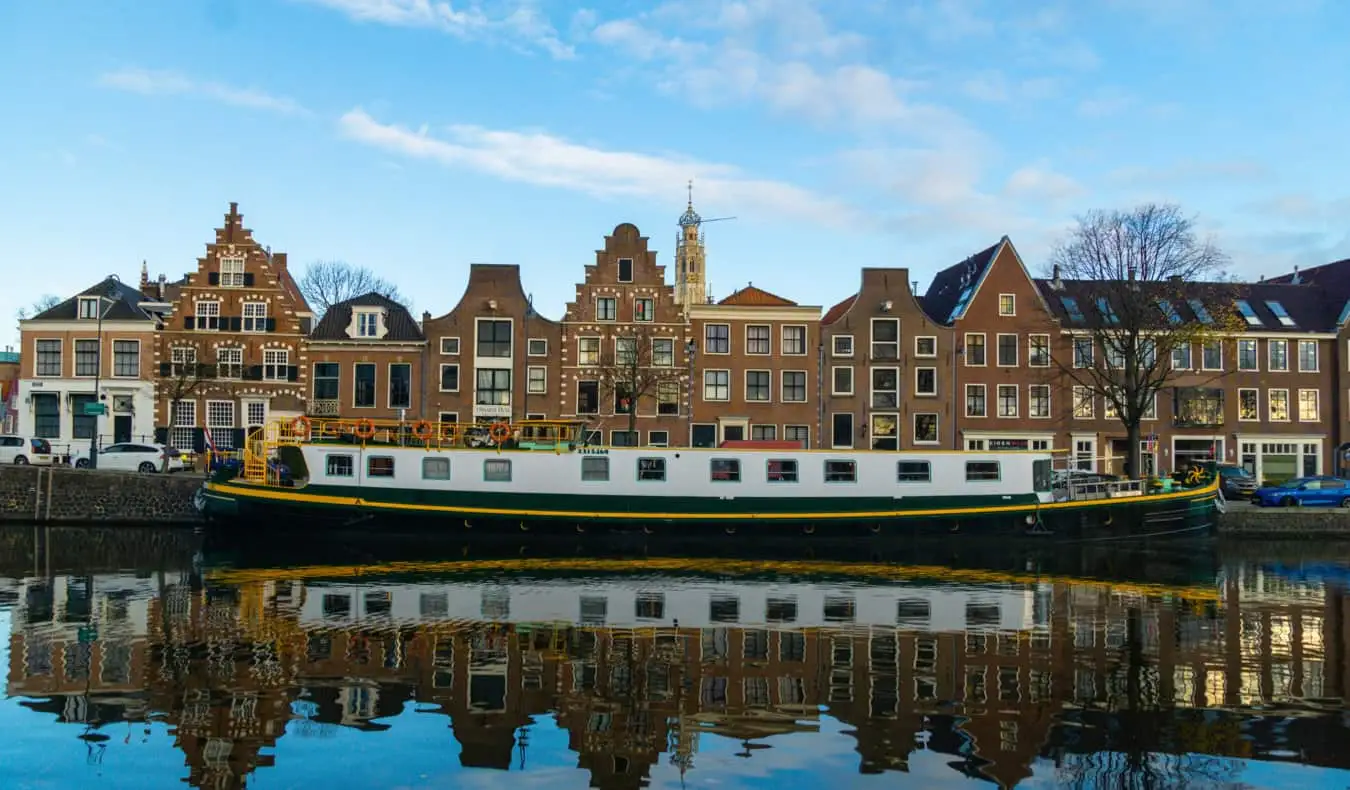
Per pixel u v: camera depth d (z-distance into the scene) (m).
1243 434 46.94
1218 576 24.83
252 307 44.34
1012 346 46.38
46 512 33.94
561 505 30.12
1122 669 14.70
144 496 34.00
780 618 18.30
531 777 10.23
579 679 13.84
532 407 44.66
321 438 31.31
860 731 11.74
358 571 23.95
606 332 45.03
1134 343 40.53
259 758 10.70
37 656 14.76
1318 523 34.59
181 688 13.19
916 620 18.28
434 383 44.38
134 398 43.78
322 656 14.95
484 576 23.45
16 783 9.92
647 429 44.78
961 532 31.06
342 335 44.72
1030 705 12.83
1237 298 46.56
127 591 20.53
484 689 13.33
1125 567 26.44
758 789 9.97
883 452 31.03
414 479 29.86
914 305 46.22
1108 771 10.54
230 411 43.88
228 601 19.41
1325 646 16.31
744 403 45.28
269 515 29.22
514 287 45.03
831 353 45.84
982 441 45.88
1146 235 42.69
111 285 46.19
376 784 10.03
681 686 13.55
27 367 43.94
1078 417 46.16
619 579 23.14
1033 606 19.91
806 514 30.56
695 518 30.36
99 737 11.27
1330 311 49.19
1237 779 10.34
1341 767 10.69
